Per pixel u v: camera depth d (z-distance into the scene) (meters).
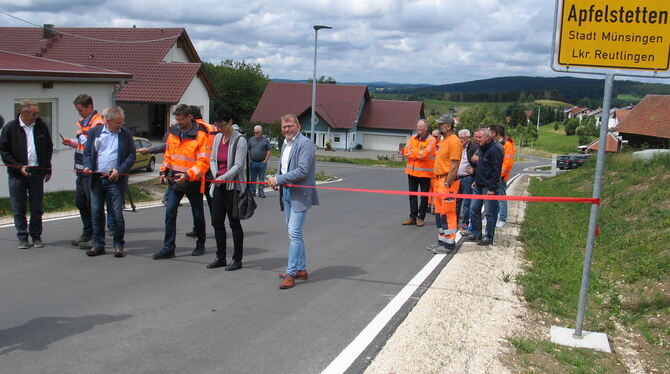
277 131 46.97
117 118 7.57
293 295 6.28
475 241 9.59
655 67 5.05
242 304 5.91
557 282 7.55
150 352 4.65
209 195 7.83
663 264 7.70
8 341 4.79
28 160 7.90
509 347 5.13
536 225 11.76
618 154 24.78
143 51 33.09
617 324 6.27
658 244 8.78
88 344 4.77
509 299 6.55
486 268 7.79
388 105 68.06
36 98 13.08
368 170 33.28
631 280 7.63
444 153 8.41
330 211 12.87
